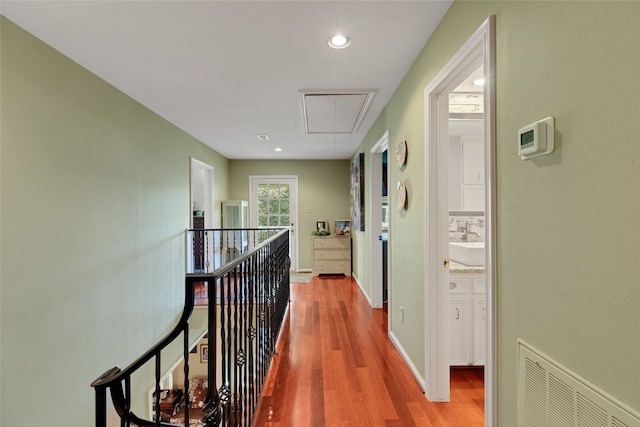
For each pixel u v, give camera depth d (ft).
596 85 2.61
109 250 8.80
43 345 6.62
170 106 10.68
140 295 10.44
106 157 8.66
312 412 6.45
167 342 4.16
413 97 7.69
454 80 5.89
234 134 14.64
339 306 13.84
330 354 9.10
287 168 21.94
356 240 18.29
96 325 8.27
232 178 21.75
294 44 6.80
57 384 6.98
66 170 7.23
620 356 2.43
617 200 2.44
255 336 6.99
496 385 4.12
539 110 3.30
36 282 6.45
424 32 6.37
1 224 5.75
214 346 4.10
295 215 22.00
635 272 2.31
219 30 6.23
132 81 8.64
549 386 3.18
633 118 2.31
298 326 11.39
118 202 9.21
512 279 3.83
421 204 7.23
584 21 2.72
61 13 5.63
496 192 4.15
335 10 5.62
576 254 2.84
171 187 12.75
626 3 2.35
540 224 3.32
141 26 6.07
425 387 7.00
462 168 10.71
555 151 3.08
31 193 6.34
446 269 6.79
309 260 22.00
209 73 8.18
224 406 4.60
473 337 8.02
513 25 3.76
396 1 5.38
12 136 5.95
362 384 7.48
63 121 7.14
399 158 8.85
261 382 7.41
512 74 3.78
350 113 11.51
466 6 4.92
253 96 9.79
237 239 19.98
